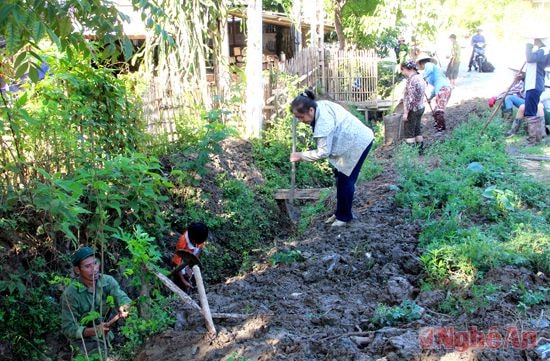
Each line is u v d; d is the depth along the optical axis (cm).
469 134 1101
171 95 939
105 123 677
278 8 2130
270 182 970
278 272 636
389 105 1630
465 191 762
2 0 336
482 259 557
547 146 1030
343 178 725
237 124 1105
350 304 531
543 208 733
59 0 411
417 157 1040
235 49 1859
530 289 511
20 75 386
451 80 1688
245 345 459
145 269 489
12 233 545
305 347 443
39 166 568
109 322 466
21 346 527
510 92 1190
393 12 1644
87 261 462
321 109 695
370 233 700
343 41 2186
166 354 468
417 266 588
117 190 540
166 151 878
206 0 1018
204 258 759
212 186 862
